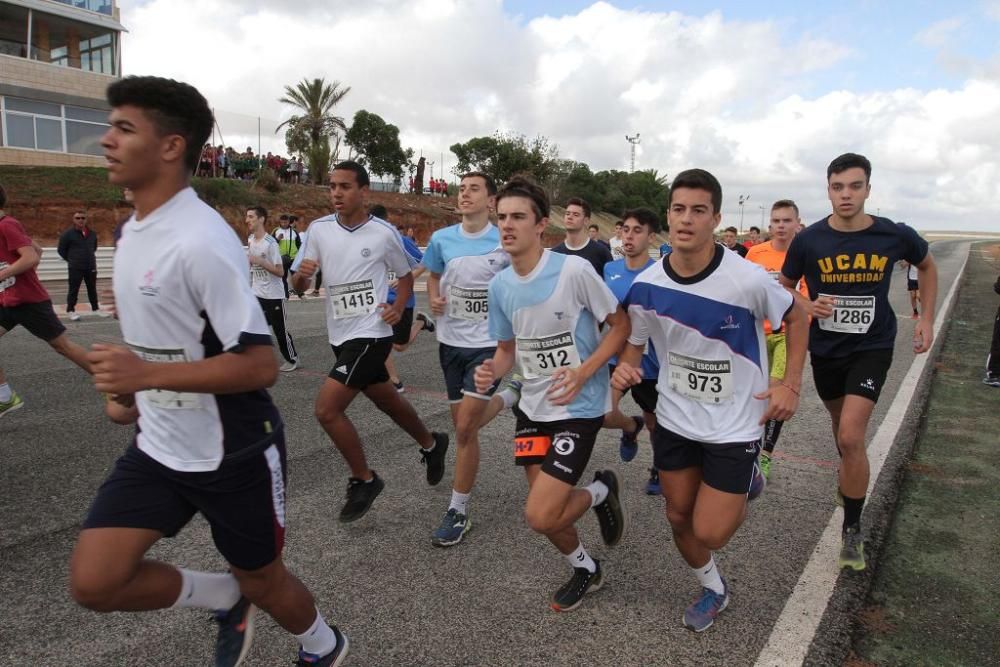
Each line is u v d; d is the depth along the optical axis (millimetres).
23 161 24750
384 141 35188
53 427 5285
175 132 1860
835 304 3594
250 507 2055
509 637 2693
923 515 3938
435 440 4105
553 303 2906
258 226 7441
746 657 2582
